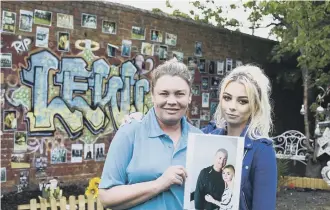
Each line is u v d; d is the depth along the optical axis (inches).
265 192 99.9
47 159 337.4
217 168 99.7
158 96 100.7
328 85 457.4
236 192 99.0
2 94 312.2
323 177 394.3
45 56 335.6
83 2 356.8
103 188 100.8
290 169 494.0
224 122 111.0
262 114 103.7
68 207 205.8
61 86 345.4
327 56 406.6
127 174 100.9
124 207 99.9
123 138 101.8
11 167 317.1
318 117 450.3
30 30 326.3
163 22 420.8
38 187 330.6
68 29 348.2
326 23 436.1
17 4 318.3
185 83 100.8
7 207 290.4
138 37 398.9
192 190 99.5
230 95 104.5
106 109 375.6
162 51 420.8
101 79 371.6
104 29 372.2
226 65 489.7
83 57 358.6
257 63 526.9
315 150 438.0
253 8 481.4
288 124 570.9
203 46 463.8
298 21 399.9
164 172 98.0
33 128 329.1
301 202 360.8
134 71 396.5
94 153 367.6
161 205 99.6
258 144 101.7
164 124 102.7
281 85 555.2
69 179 350.9
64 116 347.6
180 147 101.7
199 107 463.5
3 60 312.0
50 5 336.5
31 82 327.9
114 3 377.1
